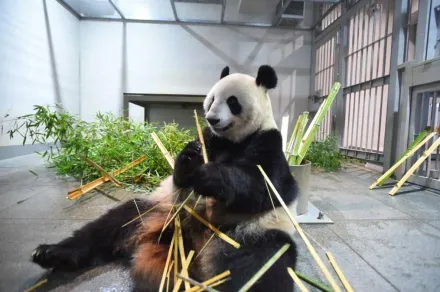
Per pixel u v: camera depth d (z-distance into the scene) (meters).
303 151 3.53
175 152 5.23
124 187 4.56
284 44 10.70
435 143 4.76
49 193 4.21
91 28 10.41
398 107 5.88
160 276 1.95
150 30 10.51
